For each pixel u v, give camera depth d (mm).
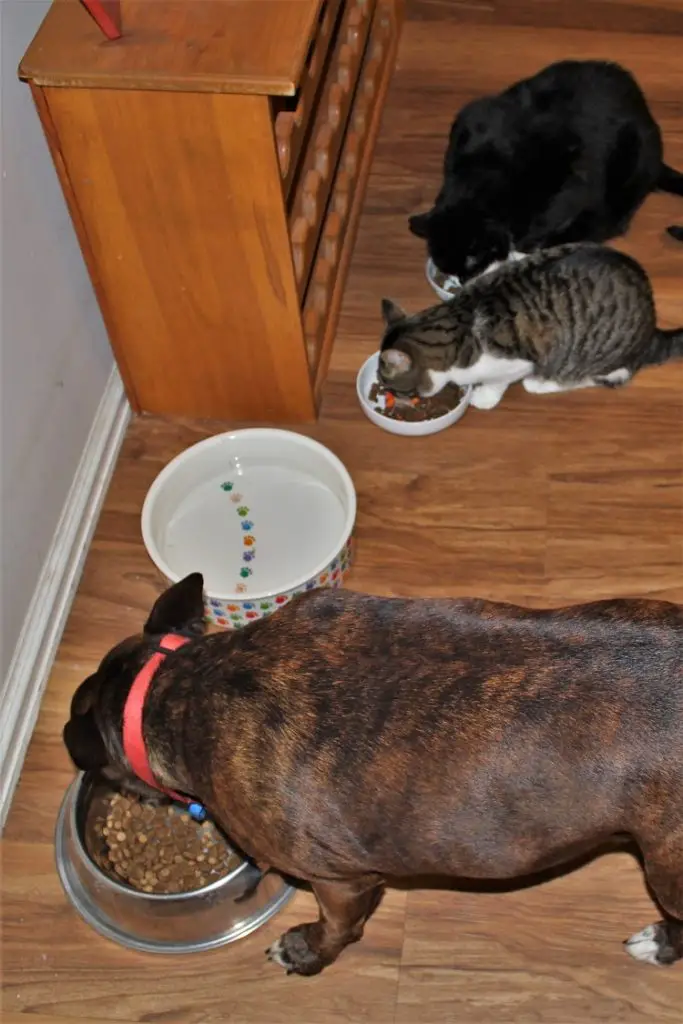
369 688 1451
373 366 2545
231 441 2352
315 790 1435
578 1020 1807
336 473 2285
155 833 1979
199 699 1532
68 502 2297
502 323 2311
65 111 1955
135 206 2086
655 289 2674
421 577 2279
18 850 2018
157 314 2293
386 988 1854
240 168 1993
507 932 1891
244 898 1870
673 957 1812
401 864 1488
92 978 1889
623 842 1852
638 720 1373
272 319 2256
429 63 3111
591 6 3191
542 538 2316
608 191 2637
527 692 1404
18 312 2029
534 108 2604
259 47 1883
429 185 2875
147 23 1937
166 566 2141
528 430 2459
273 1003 1852
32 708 2139
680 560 2270
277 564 2275
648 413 2465
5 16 1924
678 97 3002
